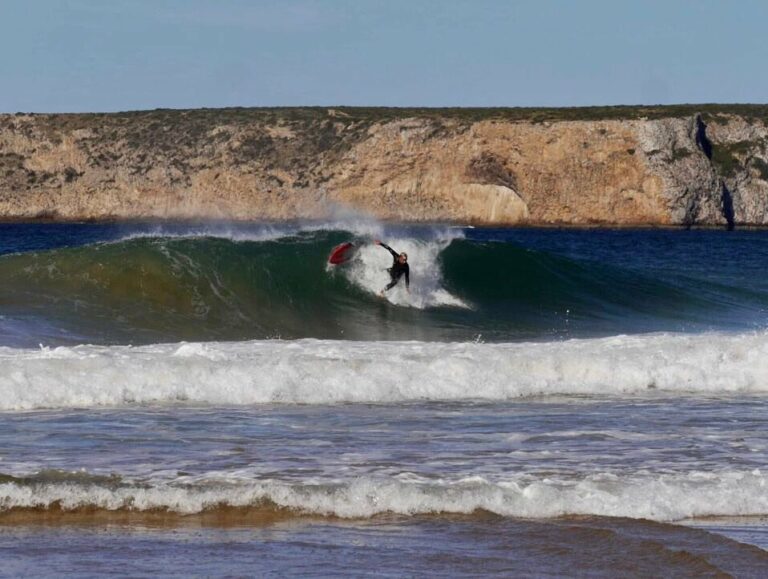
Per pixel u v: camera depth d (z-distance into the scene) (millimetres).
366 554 20391
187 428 31828
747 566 19516
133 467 26156
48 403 35938
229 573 19297
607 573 19297
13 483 23500
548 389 40594
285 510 22938
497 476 25719
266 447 28969
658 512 23156
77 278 61688
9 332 51531
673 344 47625
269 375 38656
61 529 21656
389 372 40312
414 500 23312
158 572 19297
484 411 35938
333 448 28938
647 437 31141
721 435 31594
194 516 22656
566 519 22594
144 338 54312
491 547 20750
